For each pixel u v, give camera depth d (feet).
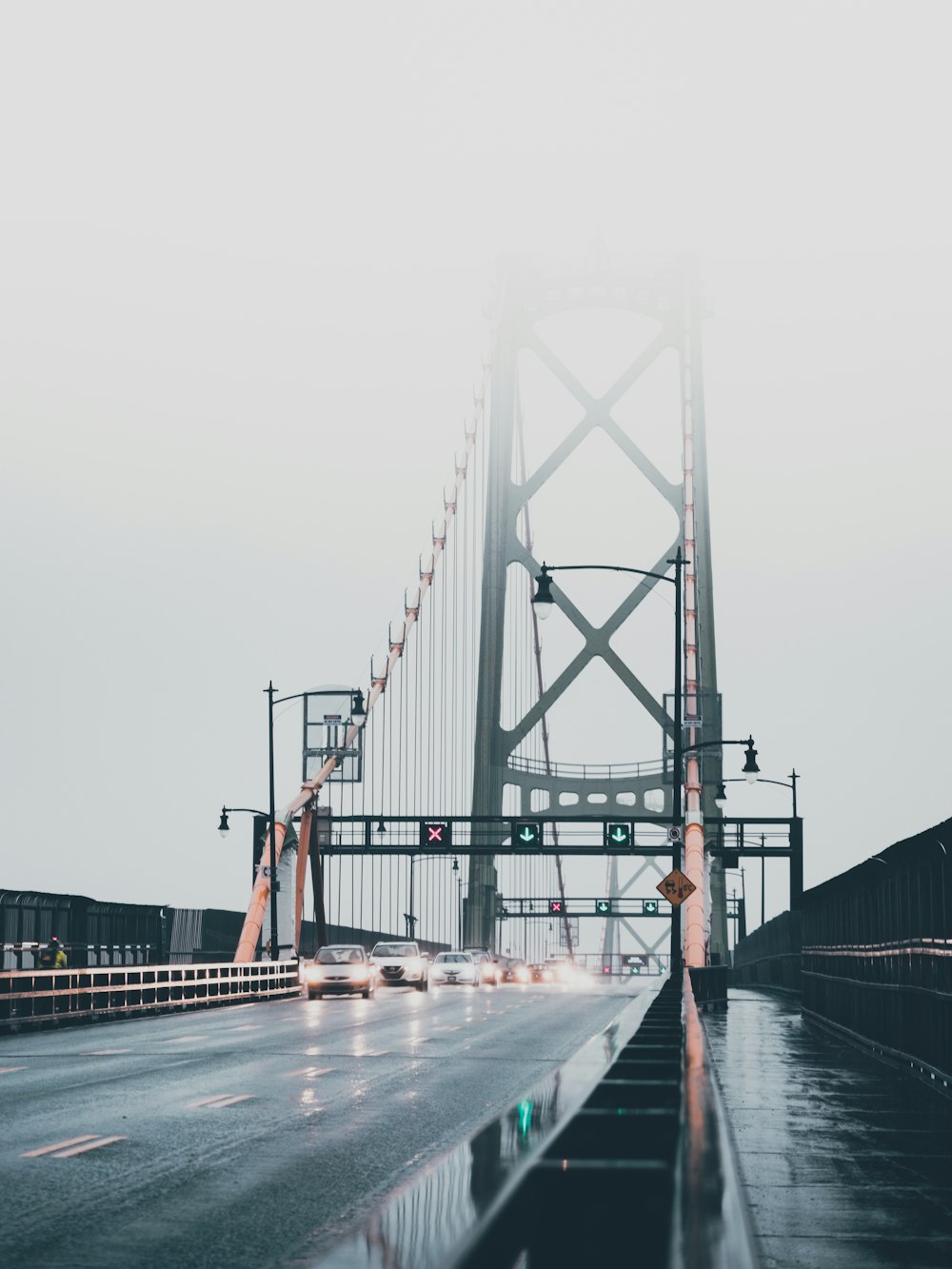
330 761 305.12
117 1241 35.55
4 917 145.69
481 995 217.77
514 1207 11.95
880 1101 68.23
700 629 375.04
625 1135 16.89
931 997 76.18
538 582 154.20
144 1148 51.55
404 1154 50.31
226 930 253.65
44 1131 56.08
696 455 391.65
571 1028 126.00
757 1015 158.40
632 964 593.42
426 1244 31.22
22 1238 35.96
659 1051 37.78
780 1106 66.08
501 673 380.99
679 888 166.09
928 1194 43.14
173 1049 100.83
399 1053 96.94
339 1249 30.60
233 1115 61.52
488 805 370.53
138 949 192.34
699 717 233.96
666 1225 12.12
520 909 447.42
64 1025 129.90
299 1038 113.50
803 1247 35.53
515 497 391.24
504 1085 74.54
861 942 107.76
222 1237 36.17
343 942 318.45
